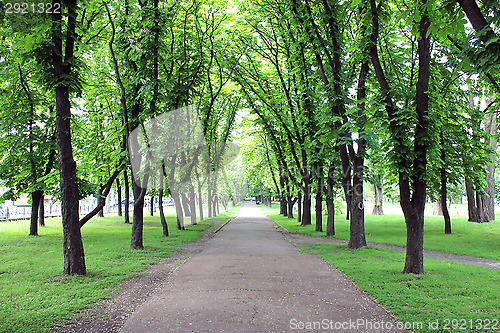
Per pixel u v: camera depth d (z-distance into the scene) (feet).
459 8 18.61
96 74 59.21
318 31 42.32
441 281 23.54
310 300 20.02
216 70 69.36
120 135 43.14
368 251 38.06
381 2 29.55
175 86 48.67
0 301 19.36
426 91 26.43
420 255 26.48
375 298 20.24
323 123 40.24
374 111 28.32
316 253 38.27
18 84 51.57
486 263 32.45
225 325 16.01
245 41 63.98
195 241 50.88
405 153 26.43
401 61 48.26
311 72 55.36
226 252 39.70
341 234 59.26
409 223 26.81
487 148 59.93
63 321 16.61
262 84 71.72
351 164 45.39
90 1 30.96
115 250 38.32
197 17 56.80
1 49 44.93
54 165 52.65
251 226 82.58
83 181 32.14
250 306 18.89
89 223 78.33
